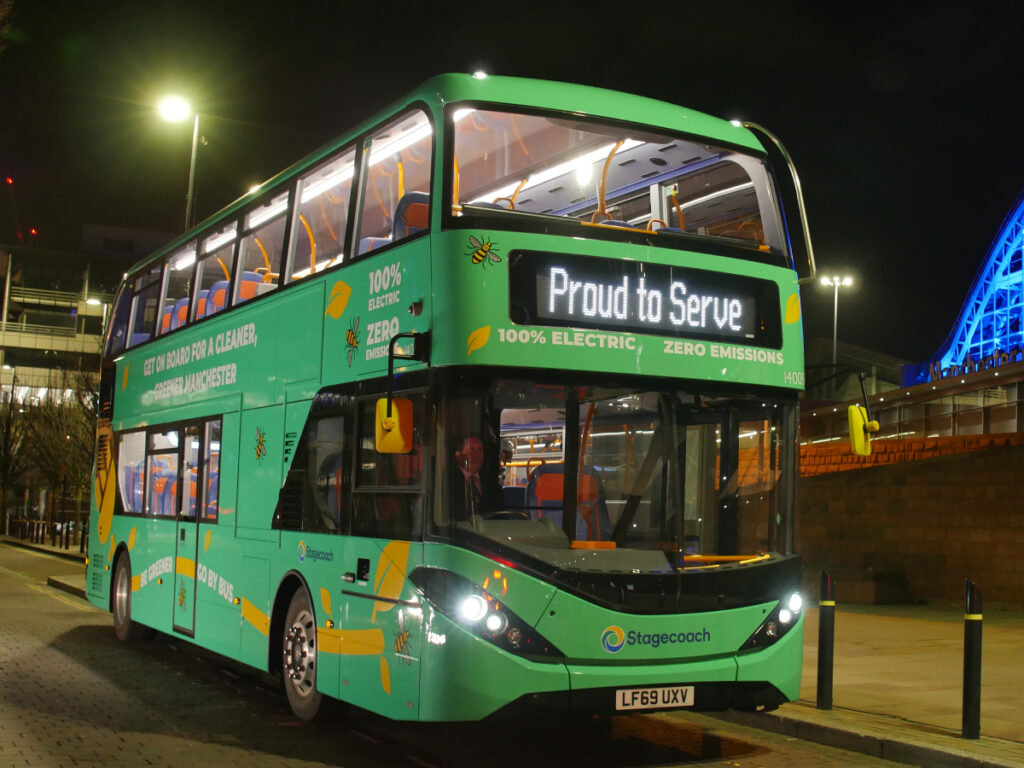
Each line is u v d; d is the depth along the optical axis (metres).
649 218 9.19
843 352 70.56
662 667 6.91
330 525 8.30
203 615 10.80
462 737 8.50
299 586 8.97
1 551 40.84
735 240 7.88
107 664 11.91
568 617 6.71
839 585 19.88
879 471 20.92
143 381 13.51
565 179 8.95
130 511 13.49
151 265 13.89
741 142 8.41
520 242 7.11
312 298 9.05
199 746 7.93
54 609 18.38
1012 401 41.31
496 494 6.83
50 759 7.31
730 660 7.14
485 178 8.86
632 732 8.86
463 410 6.89
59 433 45.22
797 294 8.06
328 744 8.13
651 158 8.56
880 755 7.96
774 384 7.72
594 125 7.88
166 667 11.79
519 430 6.95
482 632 6.61
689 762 7.73
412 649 6.96
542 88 7.85
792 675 7.39
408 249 7.54
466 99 7.54
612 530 7.00
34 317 87.25
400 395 7.38
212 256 12.15
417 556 6.97
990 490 18.72
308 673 8.68
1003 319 69.25
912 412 47.19
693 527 7.23
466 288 6.98
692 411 7.38
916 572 19.83
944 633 14.62
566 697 6.65
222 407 10.78
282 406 9.42
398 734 8.55
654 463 7.20
